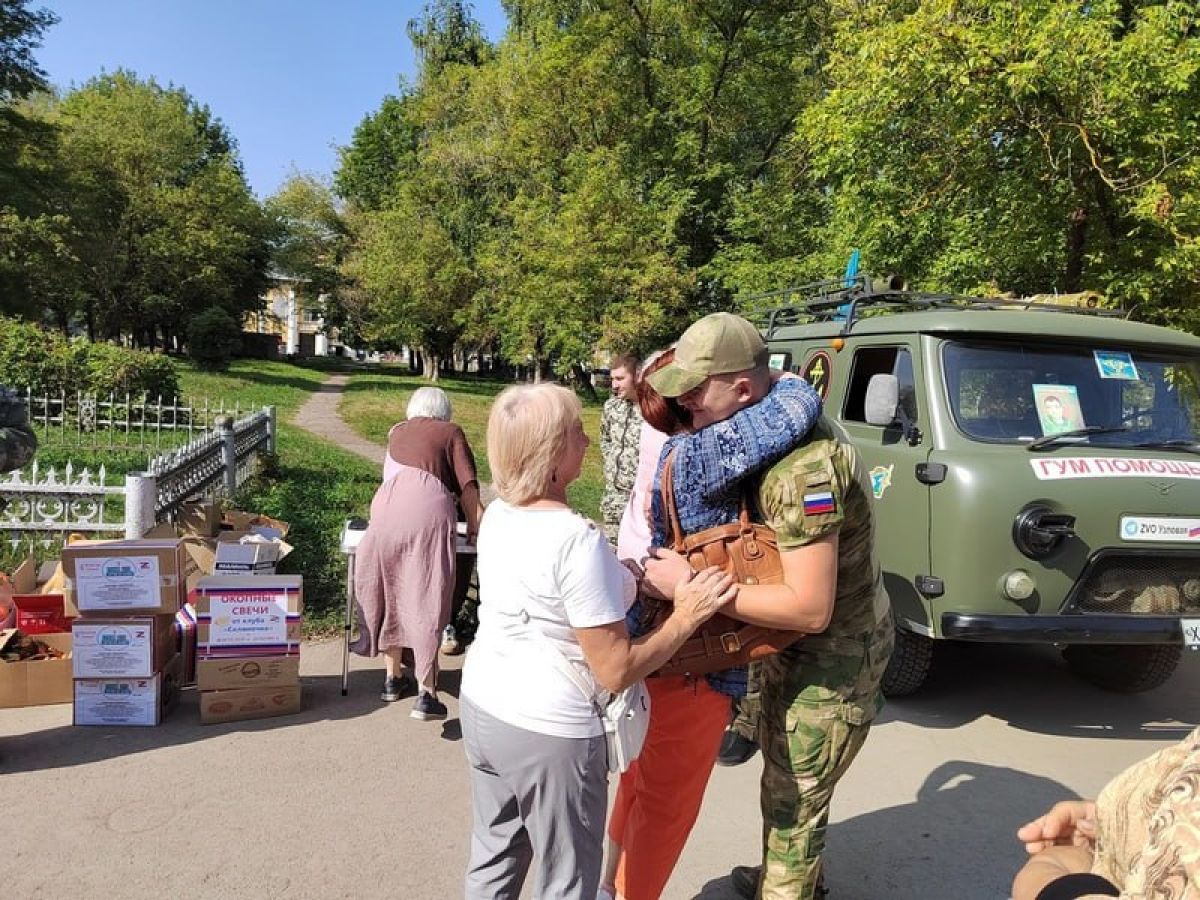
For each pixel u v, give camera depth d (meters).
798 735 2.43
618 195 22.42
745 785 3.92
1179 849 1.24
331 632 5.77
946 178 8.19
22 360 13.45
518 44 28.94
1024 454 4.31
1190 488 4.30
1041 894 1.60
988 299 5.72
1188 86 6.69
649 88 24.81
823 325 6.20
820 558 2.18
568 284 22.67
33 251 28.00
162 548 4.23
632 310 22.11
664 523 2.47
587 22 23.83
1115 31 7.76
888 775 4.07
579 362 26.34
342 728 4.32
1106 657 5.23
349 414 21.41
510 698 2.12
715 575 2.25
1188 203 6.58
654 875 2.58
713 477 2.26
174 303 39.66
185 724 4.31
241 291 48.47
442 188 34.72
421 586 4.35
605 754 2.18
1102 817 1.63
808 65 22.44
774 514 2.21
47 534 6.76
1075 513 4.14
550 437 2.16
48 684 4.43
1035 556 4.12
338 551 7.50
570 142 25.98
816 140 9.12
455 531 4.45
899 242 9.00
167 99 42.19
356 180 50.12
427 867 3.14
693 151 23.55
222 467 8.93
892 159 8.51
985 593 4.16
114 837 3.25
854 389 5.45
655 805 2.55
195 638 4.76
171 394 14.83
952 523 4.23
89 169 33.09
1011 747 4.43
